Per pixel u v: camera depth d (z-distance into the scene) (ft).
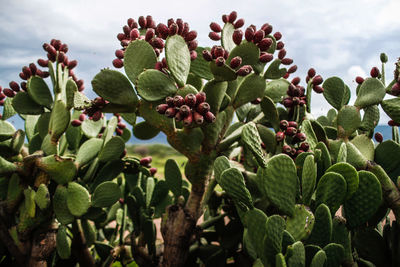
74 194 4.92
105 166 5.76
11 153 5.85
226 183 3.75
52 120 5.12
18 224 5.07
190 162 4.72
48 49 5.25
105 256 6.43
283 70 5.01
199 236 5.64
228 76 4.03
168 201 6.47
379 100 4.64
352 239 4.32
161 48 4.33
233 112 4.83
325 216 3.40
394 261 4.00
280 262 2.89
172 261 4.85
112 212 7.07
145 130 5.97
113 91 4.23
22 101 5.60
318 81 5.11
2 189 5.25
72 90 4.57
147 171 6.28
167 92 4.11
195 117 3.66
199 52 4.96
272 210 4.85
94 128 6.30
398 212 3.91
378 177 4.06
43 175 5.07
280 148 5.00
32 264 5.02
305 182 3.61
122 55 4.54
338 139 4.86
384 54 4.91
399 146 4.45
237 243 5.71
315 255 3.07
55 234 5.22
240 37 4.34
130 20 4.73
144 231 5.81
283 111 5.48
